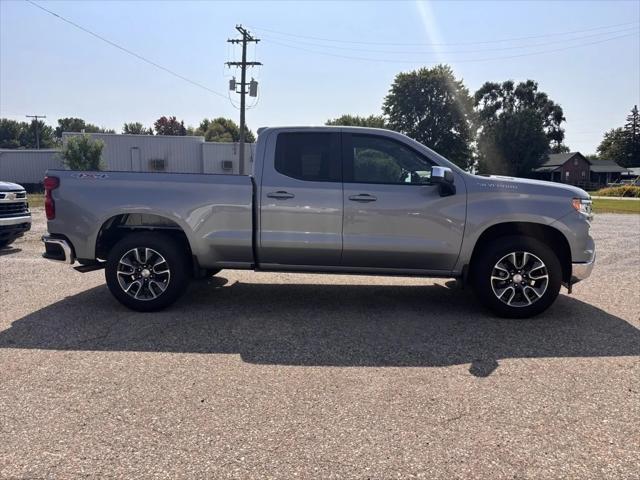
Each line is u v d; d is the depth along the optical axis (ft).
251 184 18.19
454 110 213.05
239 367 13.65
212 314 18.57
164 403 11.51
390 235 18.03
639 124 337.72
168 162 142.51
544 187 18.06
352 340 15.87
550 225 17.71
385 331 16.78
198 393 12.04
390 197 17.92
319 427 10.53
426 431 10.41
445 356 14.56
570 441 10.06
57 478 8.73
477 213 17.80
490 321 17.94
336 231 18.12
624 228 51.06
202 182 18.29
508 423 10.75
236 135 275.39
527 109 252.83
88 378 12.84
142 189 18.38
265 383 12.65
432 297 21.35
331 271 18.72
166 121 309.01
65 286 22.81
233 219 18.30
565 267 18.66
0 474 8.82
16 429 10.33
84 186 18.52
